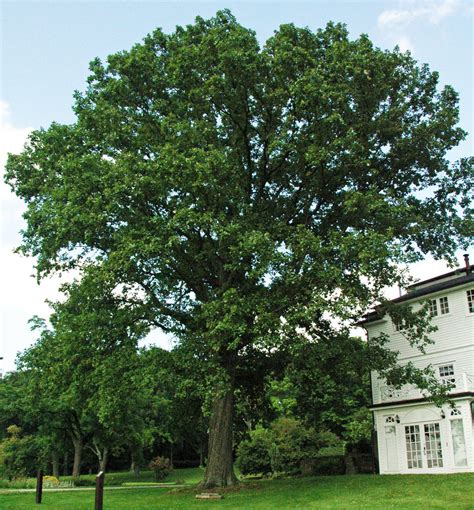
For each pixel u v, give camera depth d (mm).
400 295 34906
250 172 23375
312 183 22797
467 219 23797
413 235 22984
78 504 18453
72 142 22484
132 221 20344
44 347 23156
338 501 16438
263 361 24734
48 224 20750
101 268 19625
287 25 22031
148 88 23578
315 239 19172
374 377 32562
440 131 23516
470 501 15227
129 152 20688
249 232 19281
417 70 24125
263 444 38688
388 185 24219
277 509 15680
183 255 22000
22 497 21828
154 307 22156
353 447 37656
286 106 21266
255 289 20328
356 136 21531
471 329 28359
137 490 26391
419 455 27094
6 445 48062
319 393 27781
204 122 22219
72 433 47938
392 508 14664
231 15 23531
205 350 20000
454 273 31609
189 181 19516
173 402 28266
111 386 20000
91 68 24047
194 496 20406
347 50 21531
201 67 22234
